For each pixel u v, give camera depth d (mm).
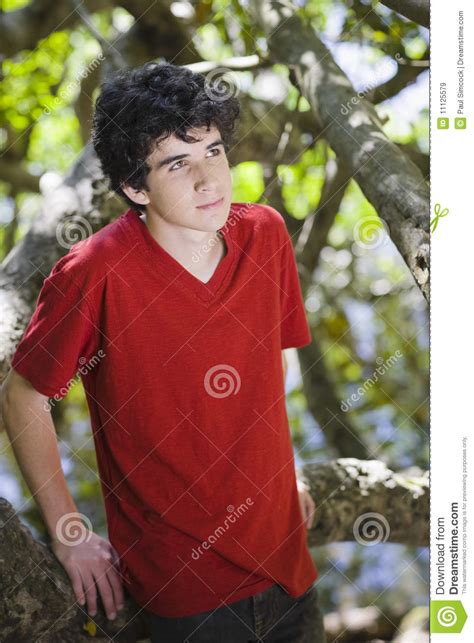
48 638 2160
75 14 4074
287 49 3070
